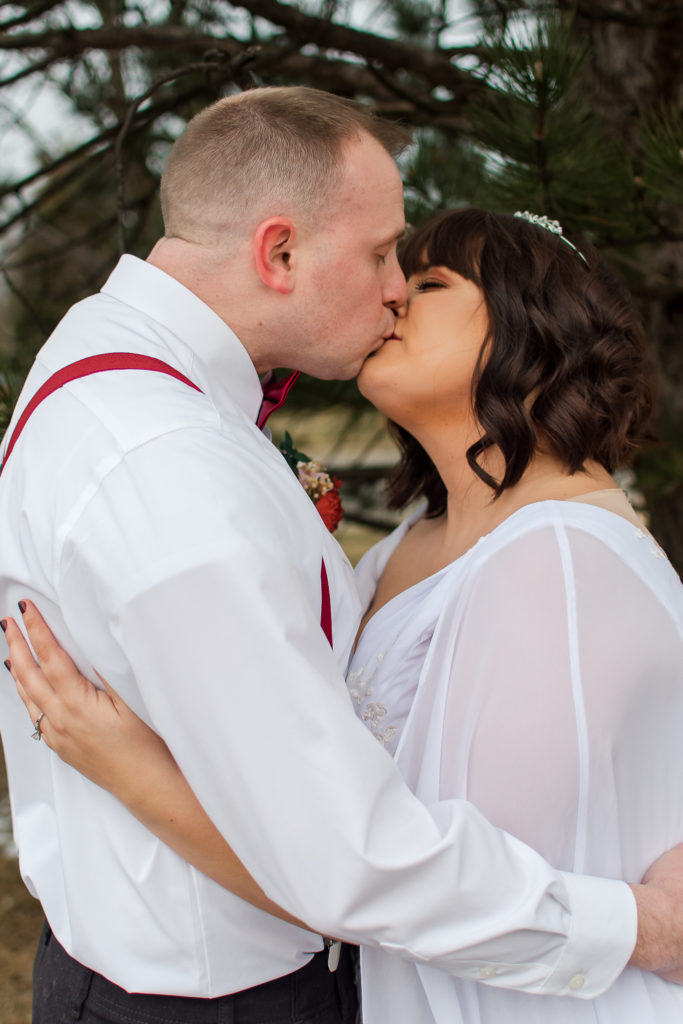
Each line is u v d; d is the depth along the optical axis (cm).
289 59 292
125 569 106
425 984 125
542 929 105
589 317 157
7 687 137
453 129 288
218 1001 124
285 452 175
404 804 105
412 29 388
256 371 147
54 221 388
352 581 140
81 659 121
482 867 104
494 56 216
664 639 126
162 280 135
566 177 218
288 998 130
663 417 297
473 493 161
